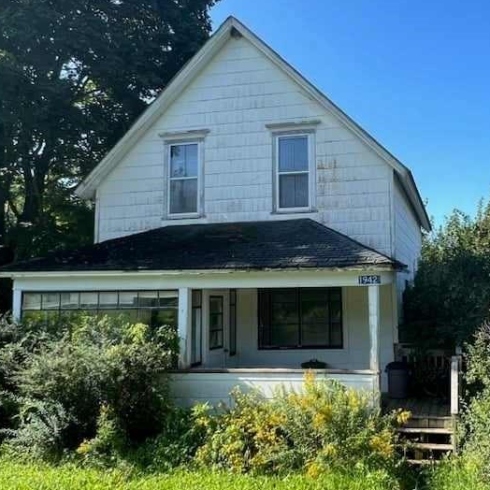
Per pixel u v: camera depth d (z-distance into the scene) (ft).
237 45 47.24
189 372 35.40
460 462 28.19
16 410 34.42
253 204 45.98
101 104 68.08
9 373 34.58
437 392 39.60
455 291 41.98
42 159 67.31
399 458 28.94
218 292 45.37
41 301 39.96
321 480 26.27
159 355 34.32
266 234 41.98
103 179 49.88
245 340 46.60
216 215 46.68
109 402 32.50
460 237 54.44
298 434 29.22
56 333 37.47
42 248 64.23
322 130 44.86
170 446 30.71
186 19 72.33
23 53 57.06
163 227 47.57
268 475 28.07
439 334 40.52
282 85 46.09
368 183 43.55
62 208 72.64
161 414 33.40
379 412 30.99
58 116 60.44
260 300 46.60
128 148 49.34
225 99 47.26
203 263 36.99
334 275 34.99
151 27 68.23
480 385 32.53
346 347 44.21
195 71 47.70
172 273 36.78
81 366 32.14
